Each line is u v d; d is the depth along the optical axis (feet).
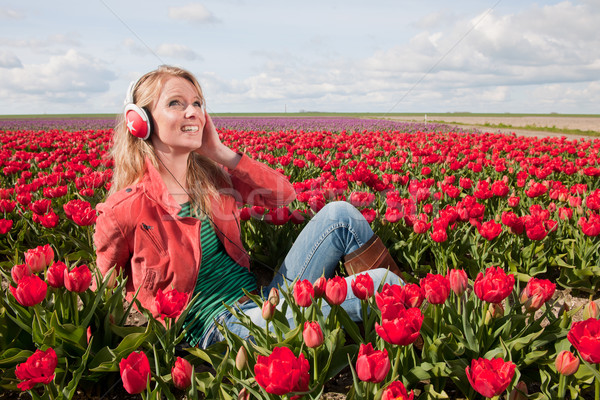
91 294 9.59
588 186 25.62
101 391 9.57
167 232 9.59
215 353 9.28
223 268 10.44
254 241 16.92
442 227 13.50
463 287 8.56
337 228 10.57
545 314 9.05
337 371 8.65
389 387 6.22
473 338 8.46
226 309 9.86
